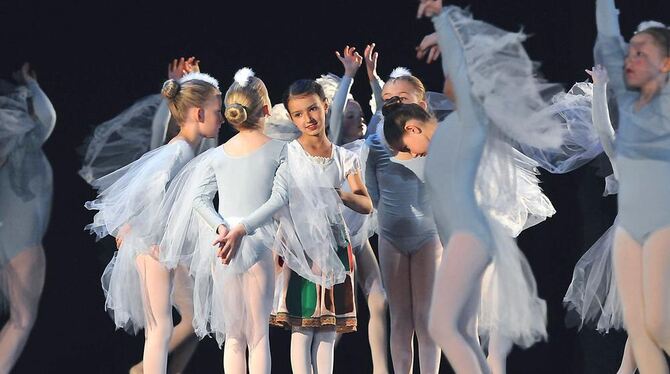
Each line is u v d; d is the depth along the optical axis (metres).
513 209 11.73
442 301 9.53
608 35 10.38
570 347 17.53
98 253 17.81
